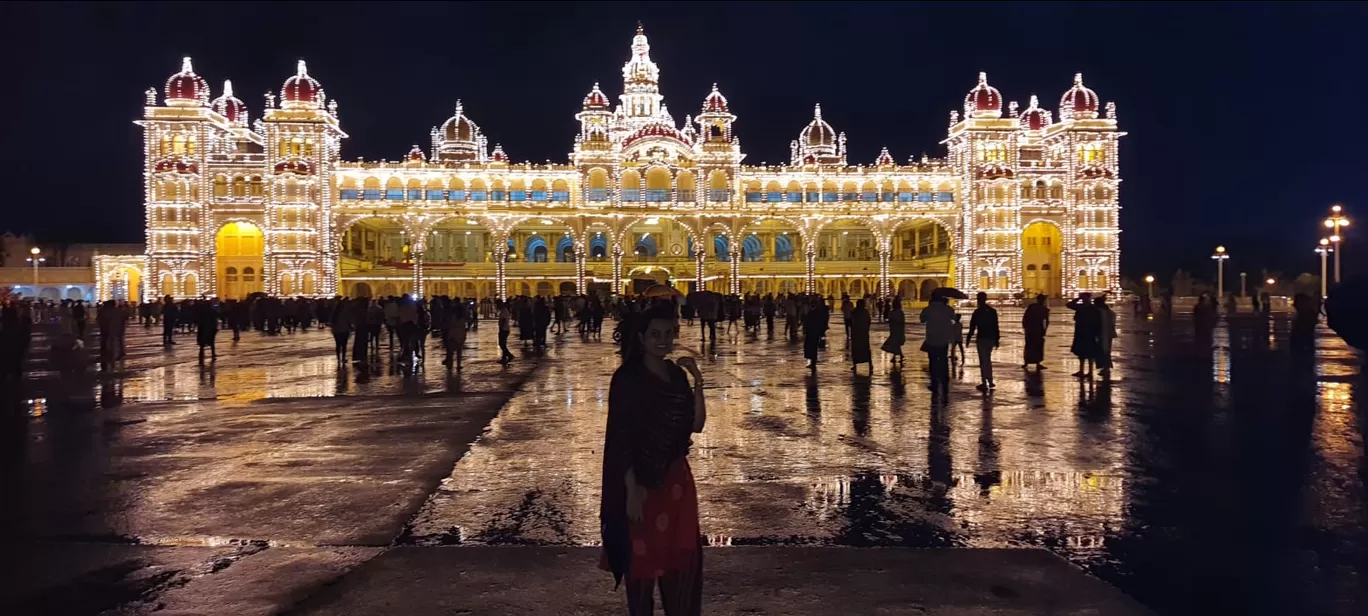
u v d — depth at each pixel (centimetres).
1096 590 688
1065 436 1392
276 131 8888
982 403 1780
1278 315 6538
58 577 743
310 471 1159
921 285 10312
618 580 540
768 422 1547
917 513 933
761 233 10762
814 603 660
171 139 8850
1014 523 895
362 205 9056
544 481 1093
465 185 9575
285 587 712
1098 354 2131
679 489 541
